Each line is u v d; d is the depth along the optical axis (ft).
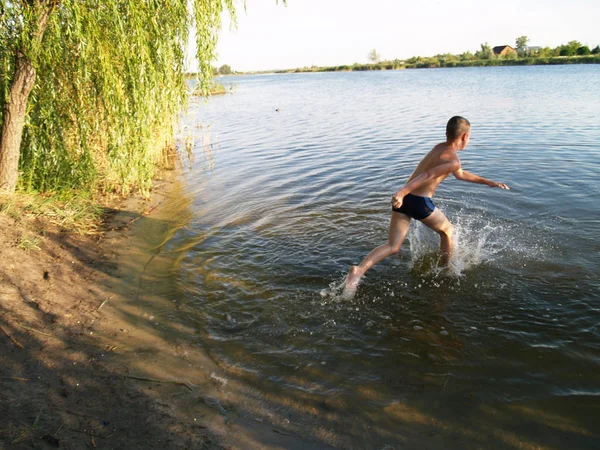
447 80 138.92
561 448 8.92
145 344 12.51
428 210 15.20
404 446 9.13
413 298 14.62
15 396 10.10
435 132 44.04
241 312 14.15
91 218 21.75
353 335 12.87
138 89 22.53
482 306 13.98
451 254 16.37
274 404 10.37
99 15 20.22
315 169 31.53
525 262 16.40
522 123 45.06
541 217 20.31
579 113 49.83
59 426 9.40
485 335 12.59
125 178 24.64
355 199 24.41
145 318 13.79
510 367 11.30
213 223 21.88
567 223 19.53
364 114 62.18
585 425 9.46
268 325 13.44
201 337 12.91
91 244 19.01
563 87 86.48
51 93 21.48
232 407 10.28
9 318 12.76
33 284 14.70
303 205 23.80
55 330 12.78
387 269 16.51
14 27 19.25
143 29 21.70
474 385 10.76
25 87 19.88
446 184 25.80
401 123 51.42
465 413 9.93
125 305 14.47
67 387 10.64
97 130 24.75
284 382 11.08
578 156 30.37
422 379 11.03
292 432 9.57
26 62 19.40
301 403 10.39
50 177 23.16
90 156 23.76
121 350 12.21
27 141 22.67
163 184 29.50
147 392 10.67
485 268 16.12
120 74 22.43
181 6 22.30
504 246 17.65
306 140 43.42
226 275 16.51
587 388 10.51
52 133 22.18
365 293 15.02
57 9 19.36
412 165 31.12
